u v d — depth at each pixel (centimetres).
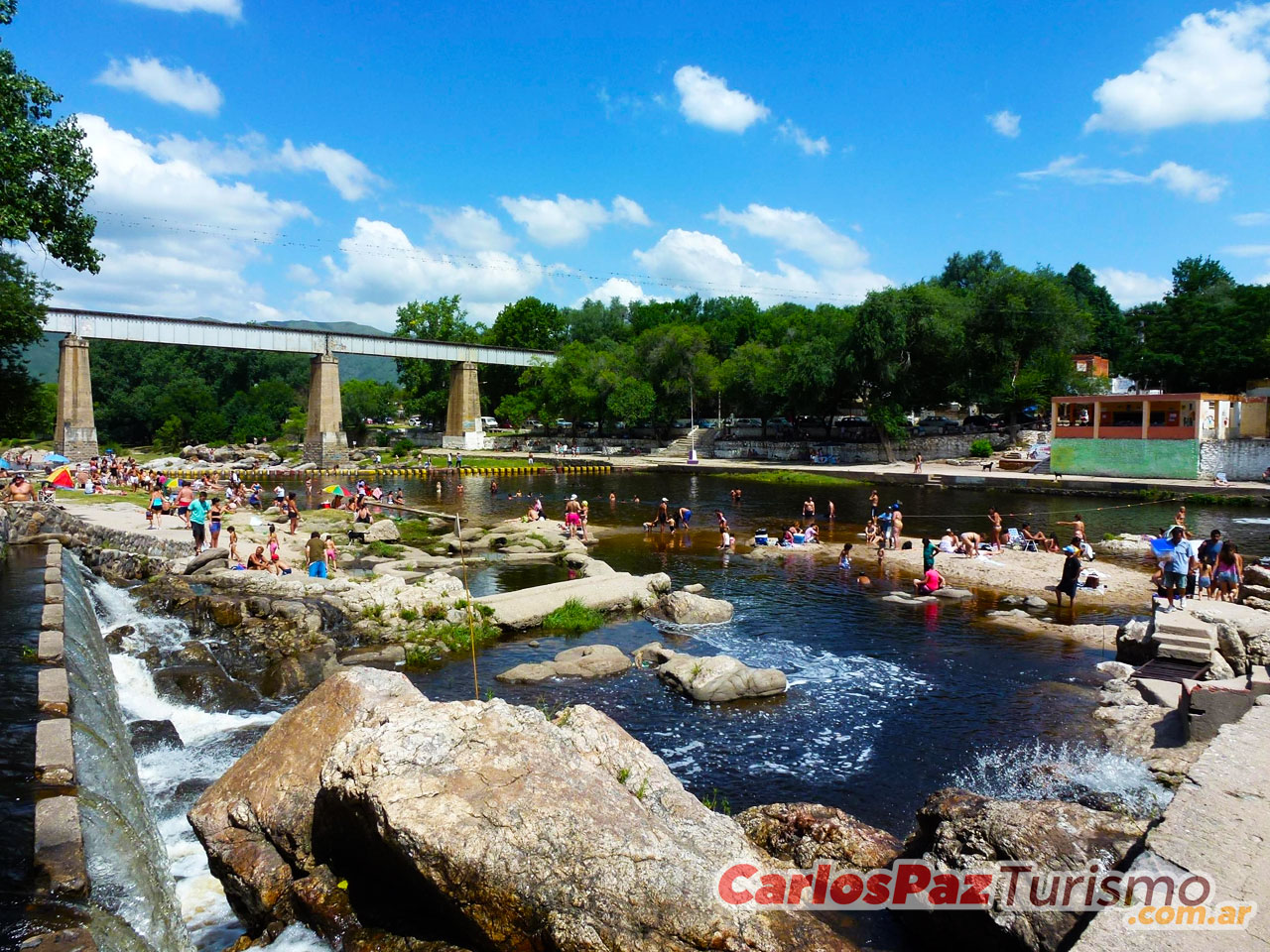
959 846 688
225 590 2056
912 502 4766
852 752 1326
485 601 2142
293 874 767
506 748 721
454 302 11244
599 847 639
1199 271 9025
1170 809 671
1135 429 5259
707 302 12781
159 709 1429
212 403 10638
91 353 11875
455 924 640
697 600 2234
